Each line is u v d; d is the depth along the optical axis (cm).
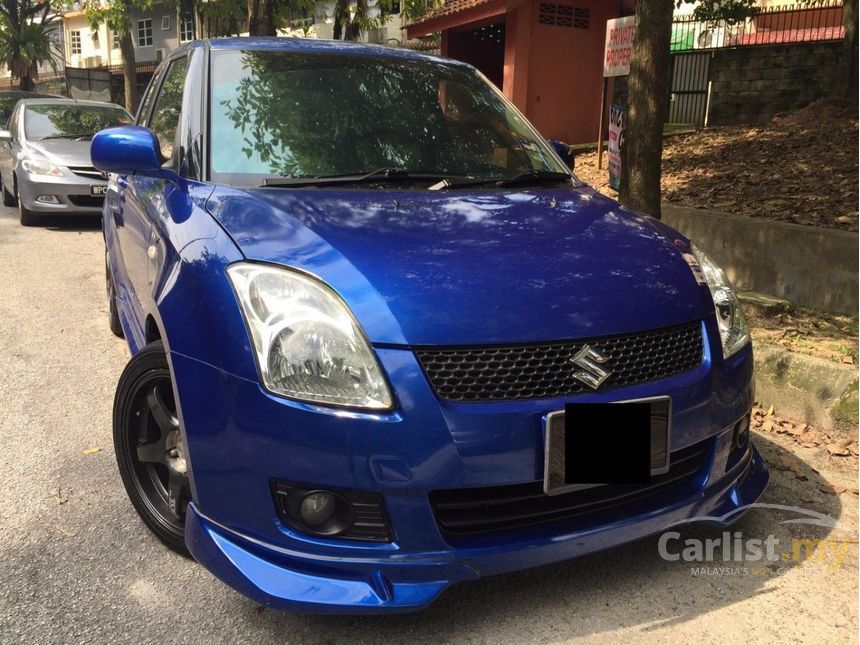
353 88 331
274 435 199
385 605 202
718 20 1131
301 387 199
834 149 805
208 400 210
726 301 264
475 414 199
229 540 215
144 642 216
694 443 231
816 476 330
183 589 240
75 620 224
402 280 212
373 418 195
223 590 240
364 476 197
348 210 250
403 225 243
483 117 352
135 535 269
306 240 224
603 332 216
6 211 1015
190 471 218
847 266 488
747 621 234
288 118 306
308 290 208
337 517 205
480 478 201
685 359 234
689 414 228
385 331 201
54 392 398
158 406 252
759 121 1116
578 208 286
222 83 315
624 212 295
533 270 227
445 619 229
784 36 1462
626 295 229
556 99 1300
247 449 204
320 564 206
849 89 1002
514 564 212
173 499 253
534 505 217
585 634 225
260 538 209
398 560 203
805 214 596
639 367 222
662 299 234
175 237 247
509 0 1223
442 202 271
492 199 282
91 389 404
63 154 870
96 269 682
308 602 202
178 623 224
